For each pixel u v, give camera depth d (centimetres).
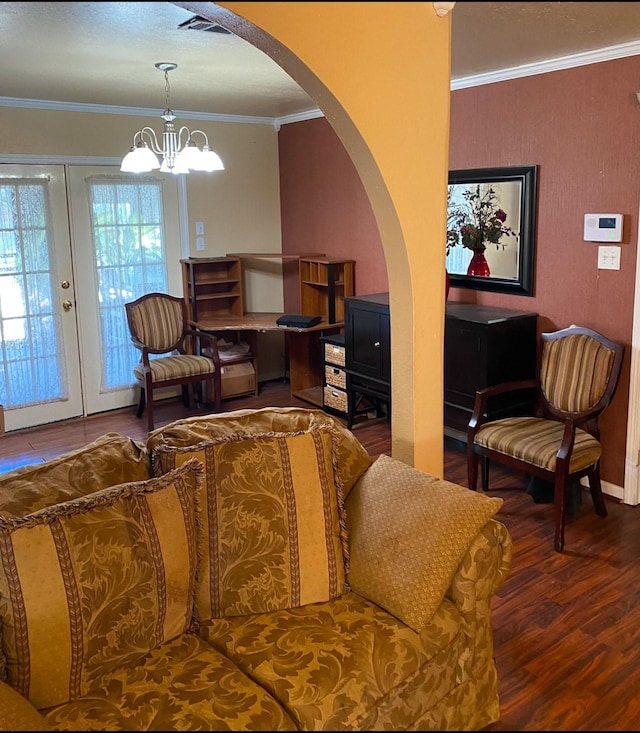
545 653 235
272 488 200
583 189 343
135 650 175
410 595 184
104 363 525
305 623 187
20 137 463
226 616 193
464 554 188
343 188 517
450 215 417
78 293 504
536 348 379
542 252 369
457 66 353
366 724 161
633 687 217
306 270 539
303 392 556
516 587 277
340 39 185
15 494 184
